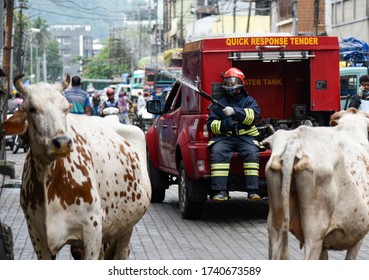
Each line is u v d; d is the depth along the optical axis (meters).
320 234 8.40
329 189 8.40
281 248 8.35
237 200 18.58
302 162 8.27
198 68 15.38
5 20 27.45
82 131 8.77
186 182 15.58
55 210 8.12
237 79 14.22
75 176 8.23
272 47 15.36
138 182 9.54
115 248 9.86
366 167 8.98
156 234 14.20
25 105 7.88
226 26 77.44
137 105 51.28
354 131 9.27
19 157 31.45
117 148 9.23
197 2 94.12
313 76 15.67
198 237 13.91
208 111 15.05
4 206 17.39
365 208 8.75
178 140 15.86
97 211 8.37
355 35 51.91
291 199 8.51
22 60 63.66
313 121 16.08
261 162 14.84
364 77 18.23
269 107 16.59
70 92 20.44
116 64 106.69
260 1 74.25
